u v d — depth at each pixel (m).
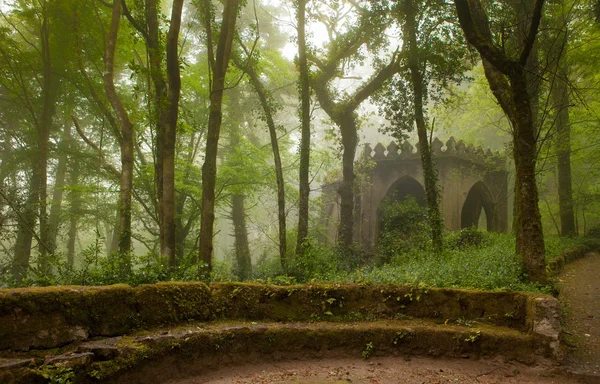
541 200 25.64
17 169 20.16
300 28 15.15
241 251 24.78
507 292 6.69
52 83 18.42
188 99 22.09
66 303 5.20
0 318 4.65
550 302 5.91
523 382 5.36
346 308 7.18
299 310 7.06
